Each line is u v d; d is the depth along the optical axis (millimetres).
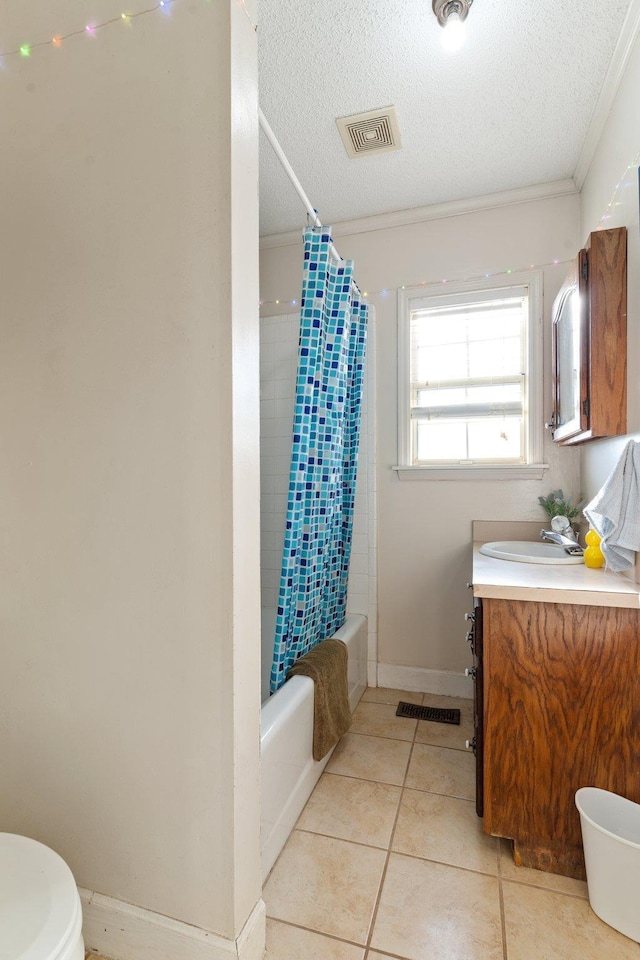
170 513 1050
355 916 1232
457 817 1596
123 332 1073
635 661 1300
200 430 1020
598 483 1947
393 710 2344
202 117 996
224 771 1022
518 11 1435
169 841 1075
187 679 1048
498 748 1394
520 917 1226
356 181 2260
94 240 1088
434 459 2559
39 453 1155
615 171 1699
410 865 1393
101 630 1114
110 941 1122
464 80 1688
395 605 2588
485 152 2066
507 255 2393
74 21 1086
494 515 2424
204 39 992
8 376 1175
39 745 1181
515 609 1378
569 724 1343
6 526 1188
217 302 998
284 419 2756
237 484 1019
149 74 1032
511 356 2434
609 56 1582
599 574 1540
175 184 1021
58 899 828
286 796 1492
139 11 1037
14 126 1141
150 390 1056
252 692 1102
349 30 1488
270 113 1840
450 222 2484
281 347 2768
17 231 1152
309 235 1836
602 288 1567
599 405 1567
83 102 1084
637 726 1298
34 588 1171
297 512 1807
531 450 2355
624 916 1167
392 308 2582
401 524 2578
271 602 2723
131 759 1100
